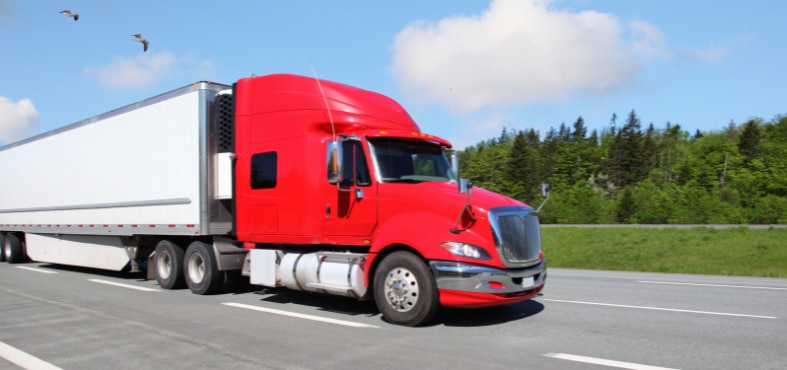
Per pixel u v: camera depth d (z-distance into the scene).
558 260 20.59
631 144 101.06
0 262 19.02
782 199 43.69
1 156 18.48
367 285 7.65
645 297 9.94
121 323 7.70
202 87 10.32
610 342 6.29
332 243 8.33
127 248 12.81
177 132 10.82
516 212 7.29
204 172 10.26
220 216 10.45
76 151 14.13
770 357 5.61
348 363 5.48
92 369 5.52
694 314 8.09
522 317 7.84
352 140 8.13
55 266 17.39
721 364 5.36
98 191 13.16
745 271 15.92
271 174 9.20
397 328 7.12
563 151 109.31
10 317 8.34
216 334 6.88
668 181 90.19
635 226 37.66
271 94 9.34
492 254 6.93
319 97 8.63
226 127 10.43
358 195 7.97
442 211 7.16
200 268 10.56
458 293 6.83
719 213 44.81
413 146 8.42
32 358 5.95
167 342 6.52
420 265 7.07
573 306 8.82
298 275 8.52
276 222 9.09
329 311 8.46
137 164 11.89
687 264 18.73
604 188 99.50
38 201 15.97
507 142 122.56
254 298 9.90
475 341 6.36
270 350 6.04
